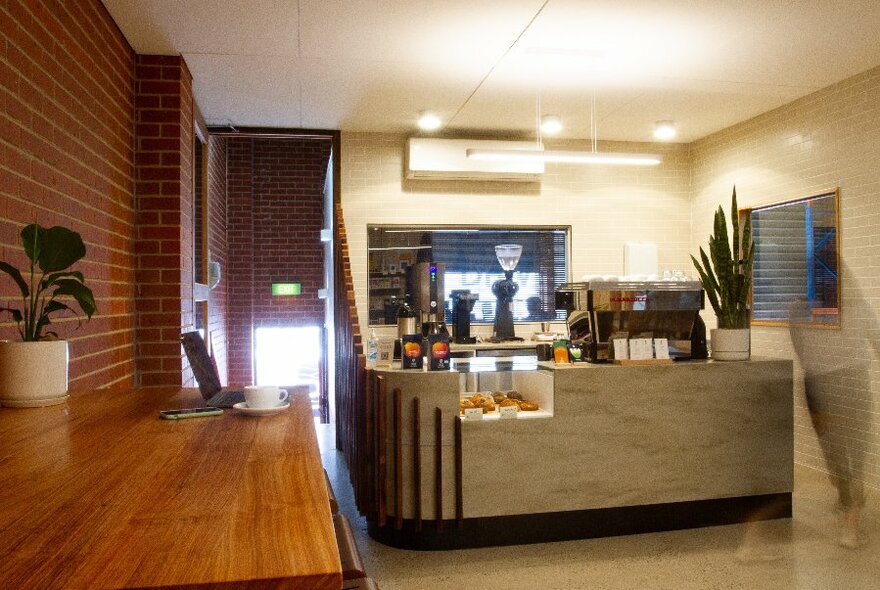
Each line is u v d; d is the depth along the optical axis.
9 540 0.82
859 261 4.66
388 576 3.33
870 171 4.56
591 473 3.83
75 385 2.82
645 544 3.74
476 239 6.68
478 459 3.68
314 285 9.21
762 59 4.34
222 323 8.51
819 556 3.51
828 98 4.93
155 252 4.04
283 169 9.23
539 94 5.09
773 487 4.12
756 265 5.81
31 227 1.85
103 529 0.86
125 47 3.87
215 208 7.80
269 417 1.72
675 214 6.75
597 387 3.84
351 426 4.78
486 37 3.96
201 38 3.88
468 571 3.38
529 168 6.18
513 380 4.34
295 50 4.12
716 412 4.02
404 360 3.81
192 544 0.81
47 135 2.54
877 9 3.61
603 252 6.61
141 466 1.19
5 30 2.16
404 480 3.71
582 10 3.59
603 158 5.02
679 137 6.54
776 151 5.49
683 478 3.97
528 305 6.70
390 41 4.00
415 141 5.97
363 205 6.17
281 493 1.03
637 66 4.47
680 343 4.20
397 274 6.47
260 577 0.71
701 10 3.61
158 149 4.09
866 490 4.55
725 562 3.46
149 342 4.01
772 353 5.55
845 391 4.75
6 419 1.67
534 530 3.77
